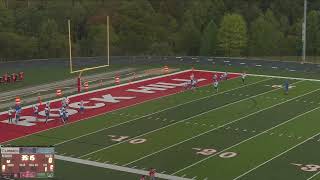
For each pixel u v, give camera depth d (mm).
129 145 34281
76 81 54438
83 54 83250
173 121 39500
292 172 29422
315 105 43812
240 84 52125
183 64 64438
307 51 81625
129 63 65625
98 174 29469
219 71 59281
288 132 36594
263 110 42344
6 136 36344
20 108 41156
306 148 33375
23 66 64562
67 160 31688
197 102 45062
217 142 34656
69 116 41219
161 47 84688
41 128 38219
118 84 52719
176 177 28953
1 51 79750
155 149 33469
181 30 86750
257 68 61562
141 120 39906
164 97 47000
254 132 36656
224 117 40406
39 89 51000
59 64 65938
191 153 32656
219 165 30641
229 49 78688
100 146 34156
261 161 31203
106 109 43156
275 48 80562
